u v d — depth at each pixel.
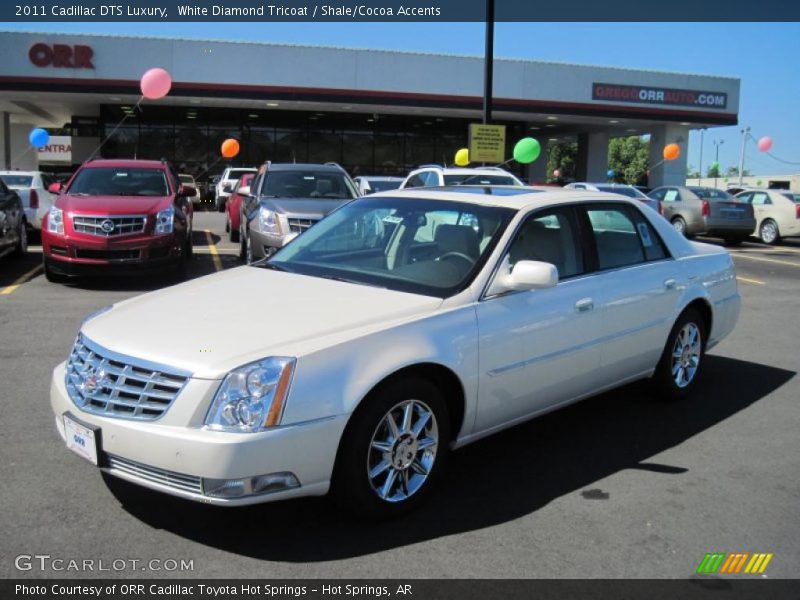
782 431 5.11
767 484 4.21
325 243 4.83
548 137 41.56
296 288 4.12
